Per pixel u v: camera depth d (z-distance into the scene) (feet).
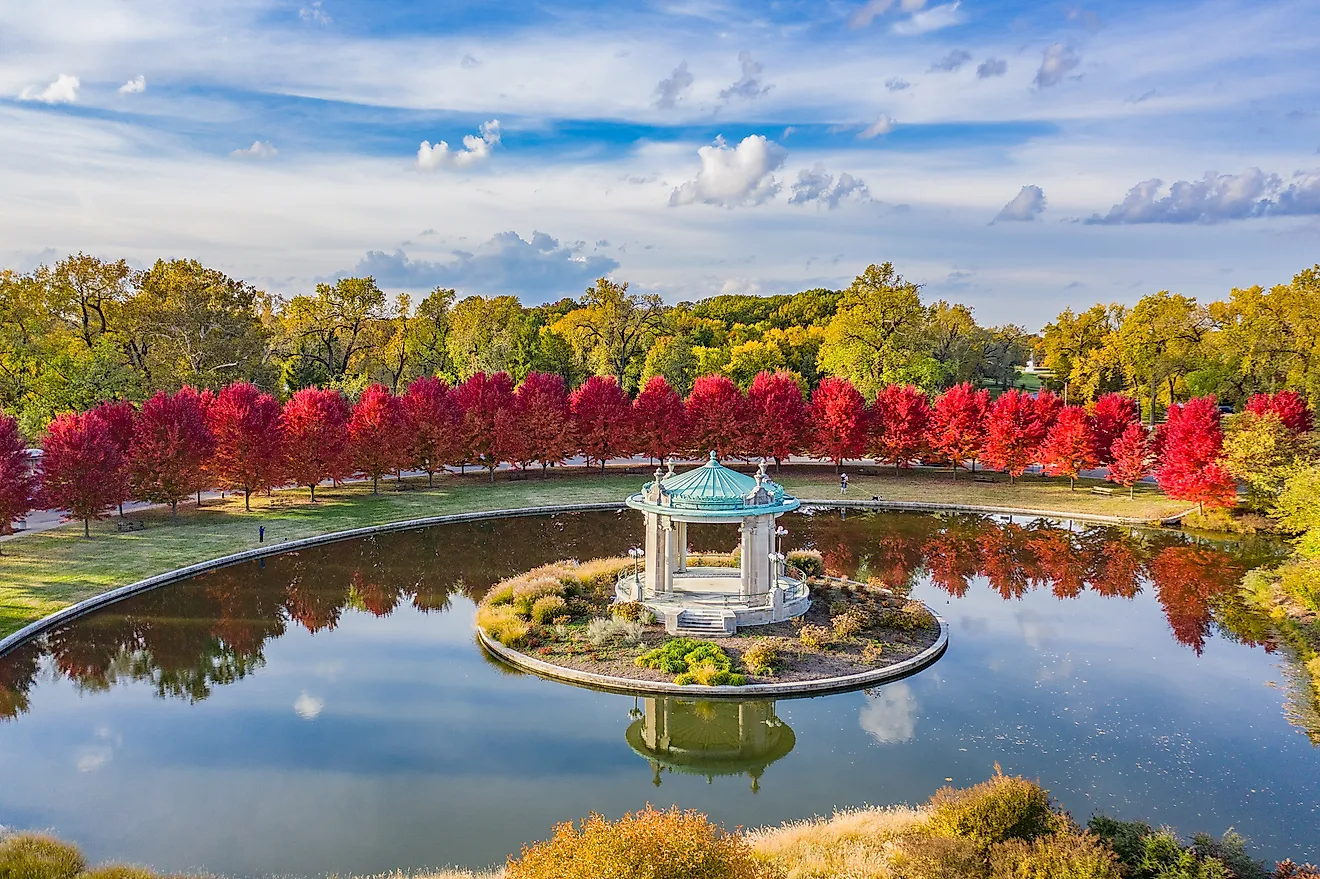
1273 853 73.51
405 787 85.76
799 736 97.35
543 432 268.21
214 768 89.81
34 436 245.04
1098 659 122.31
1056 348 397.60
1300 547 147.13
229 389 237.04
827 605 138.92
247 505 221.66
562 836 54.75
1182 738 96.27
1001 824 64.75
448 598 155.94
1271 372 300.61
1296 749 93.50
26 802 82.74
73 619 138.10
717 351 416.46
